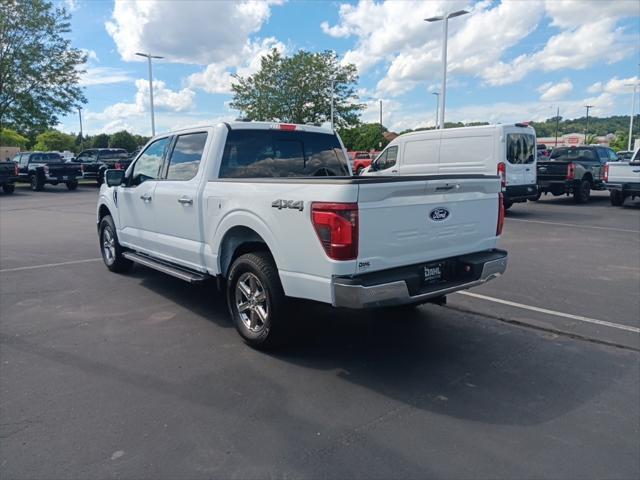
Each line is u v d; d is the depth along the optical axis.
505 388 3.96
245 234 4.76
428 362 4.46
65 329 5.26
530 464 2.97
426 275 4.31
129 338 5.00
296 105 37.94
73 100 32.31
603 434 3.29
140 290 6.75
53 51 31.03
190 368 4.31
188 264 5.69
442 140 14.23
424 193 4.21
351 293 3.75
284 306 4.41
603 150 19.11
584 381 4.07
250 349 4.73
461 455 3.06
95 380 4.08
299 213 4.00
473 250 4.73
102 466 2.96
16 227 12.73
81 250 9.62
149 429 3.36
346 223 3.74
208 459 3.03
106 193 7.52
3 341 4.92
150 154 6.52
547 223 12.95
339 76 37.78
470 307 6.00
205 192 5.16
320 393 3.87
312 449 3.13
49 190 26.20
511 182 13.58
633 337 5.02
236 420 3.47
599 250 9.38
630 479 2.84
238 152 5.44
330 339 5.00
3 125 30.69
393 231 4.02
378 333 5.17
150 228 6.37
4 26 28.86
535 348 4.76
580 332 5.16
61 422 3.44
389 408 3.64
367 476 2.87
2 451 3.11
